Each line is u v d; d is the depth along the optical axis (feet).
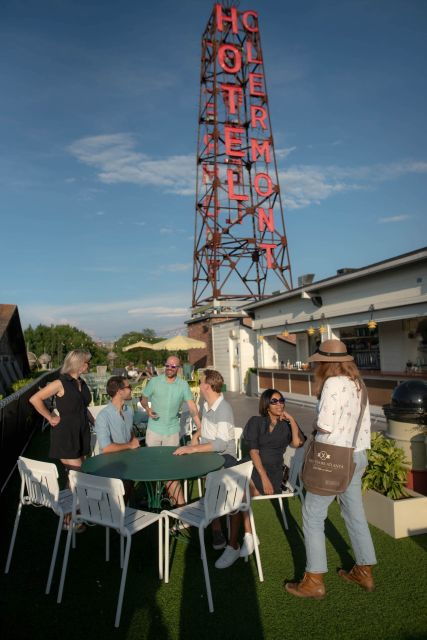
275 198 76.23
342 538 14.12
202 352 75.00
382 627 9.55
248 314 54.34
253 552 13.21
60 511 11.73
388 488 14.52
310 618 9.95
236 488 11.78
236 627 9.71
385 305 31.17
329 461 10.14
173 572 12.27
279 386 48.11
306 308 41.93
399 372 34.17
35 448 29.14
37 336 136.15
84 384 15.53
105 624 9.95
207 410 15.19
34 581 11.98
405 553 12.72
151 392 17.49
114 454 14.55
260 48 78.48
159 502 14.51
